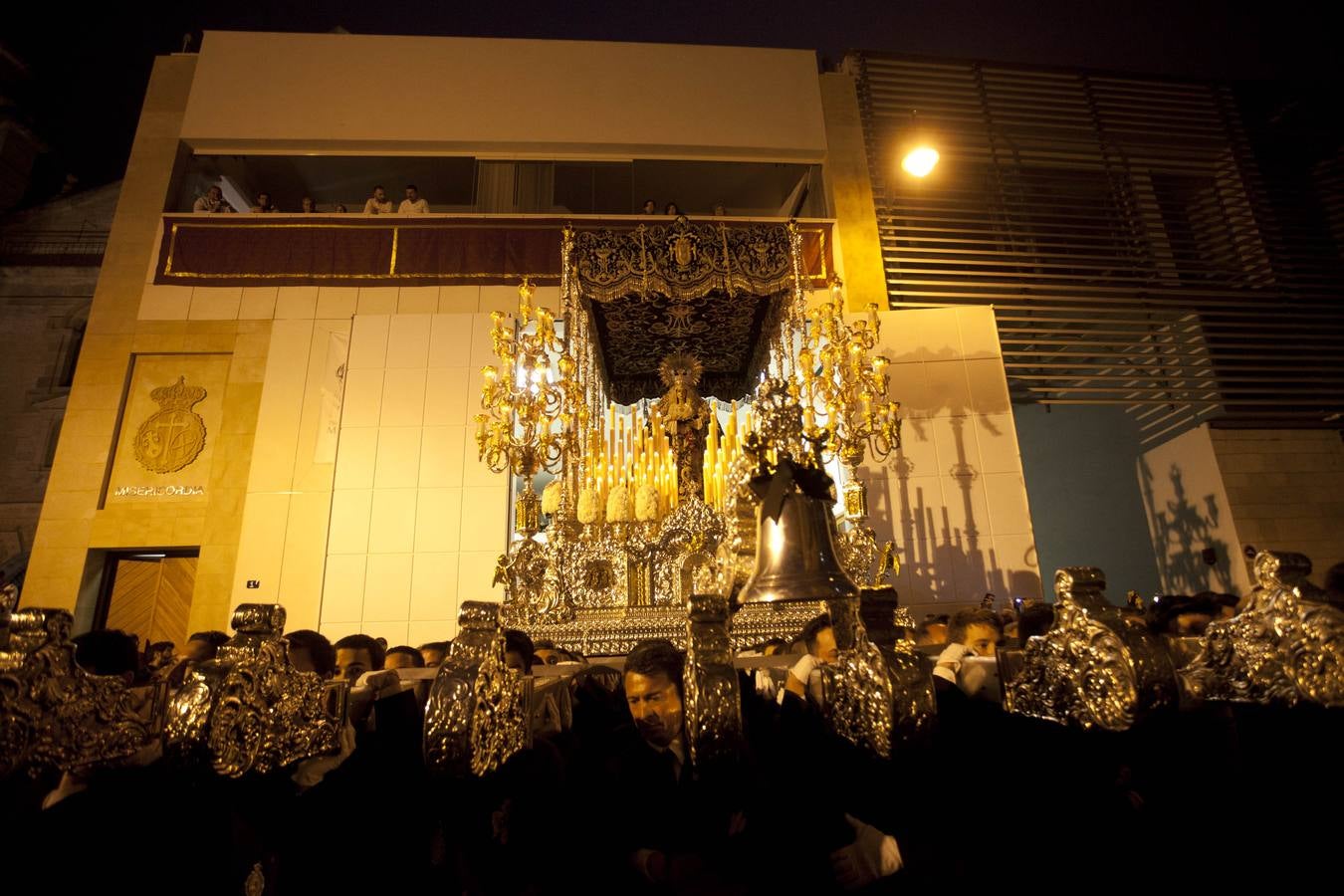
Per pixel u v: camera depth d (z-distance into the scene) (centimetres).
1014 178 1221
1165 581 1196
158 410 1042
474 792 240
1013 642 373
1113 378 1145
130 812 178
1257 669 179
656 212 1206
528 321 641
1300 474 1102
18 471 1540
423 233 1101
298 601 938
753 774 236
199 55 1199
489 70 1222
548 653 483
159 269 1074
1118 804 233
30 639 148
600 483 680
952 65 1288
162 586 1032
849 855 235
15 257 1669
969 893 230
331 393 1031
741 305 695
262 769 178
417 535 927
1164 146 1256
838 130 1226
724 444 691
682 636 547
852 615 210
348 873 228
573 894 245
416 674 334
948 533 926
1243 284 1188
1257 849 207
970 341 1009
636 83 1234
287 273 1078
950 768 234
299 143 1170
